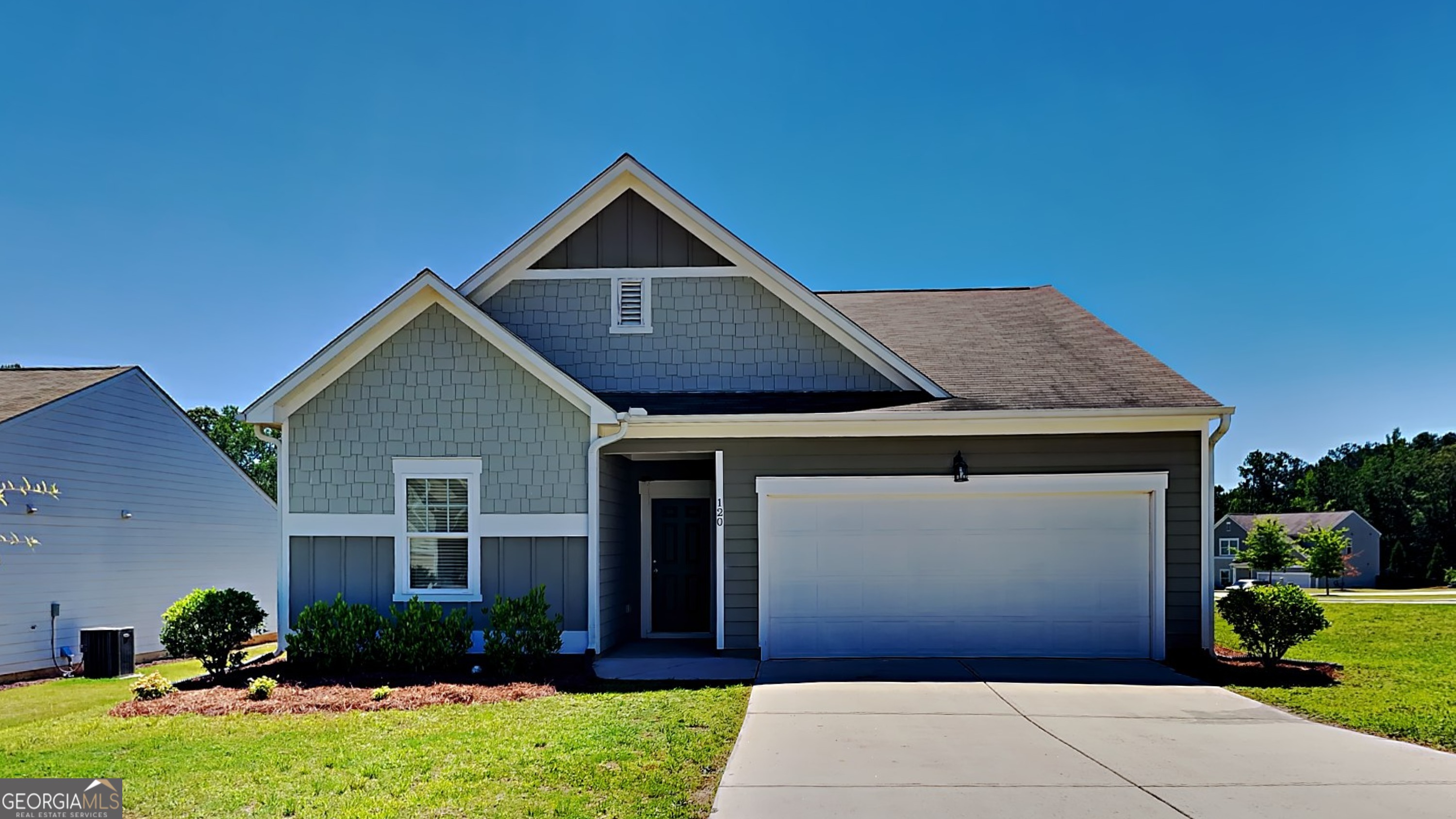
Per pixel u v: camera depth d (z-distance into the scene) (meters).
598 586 12.76
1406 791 6.84
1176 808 6.45
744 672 11.73
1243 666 11.97
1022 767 7.45
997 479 12.83
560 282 14.48
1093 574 12.80
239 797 6.61
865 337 13.88
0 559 16.86
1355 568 67.06
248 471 47.06
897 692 10.45
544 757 7.61
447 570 12.82
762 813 6.34
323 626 12.04
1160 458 12.78
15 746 8.37
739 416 12.77
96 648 15.46
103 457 19.44
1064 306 17.83
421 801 6.50
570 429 12.81
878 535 12.98
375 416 12.95
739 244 14.23
